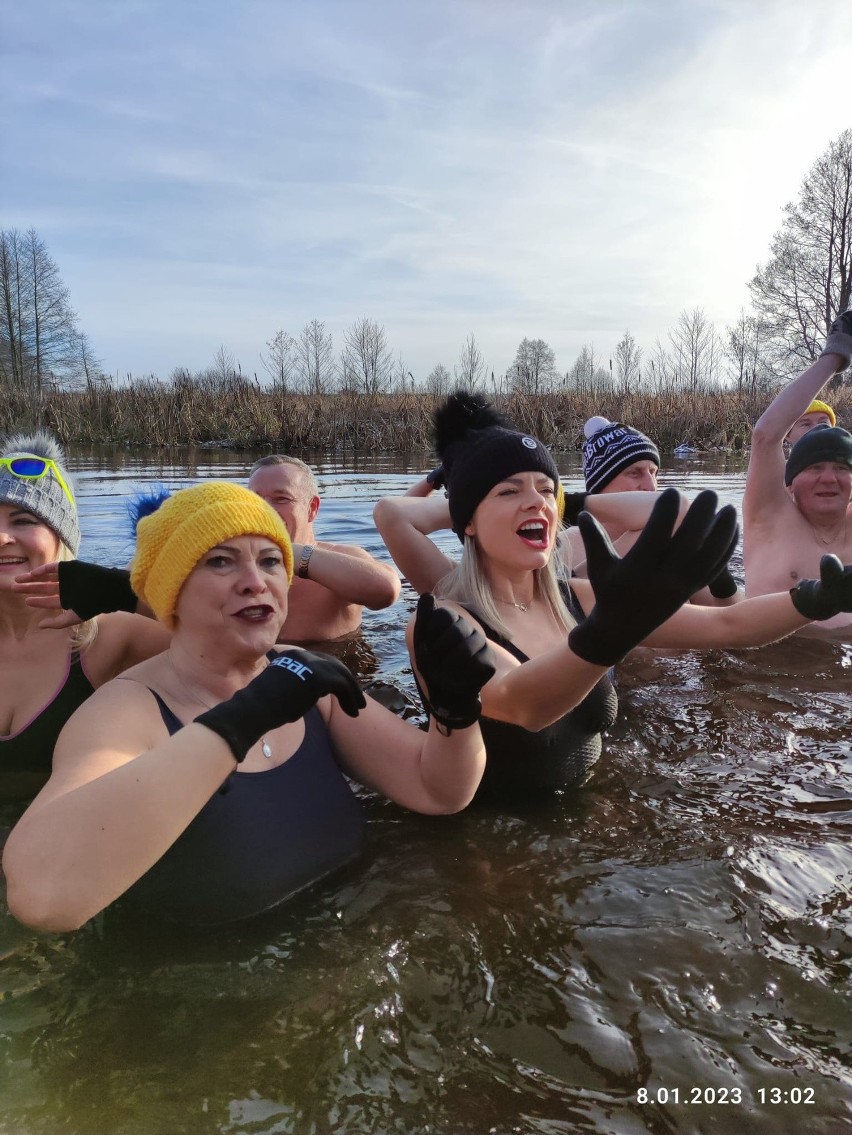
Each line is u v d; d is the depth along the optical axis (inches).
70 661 54.4
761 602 54.2
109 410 453.7
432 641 39.3
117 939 38.5
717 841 47.5
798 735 63.2
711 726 65.1
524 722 45.4
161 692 42.1
